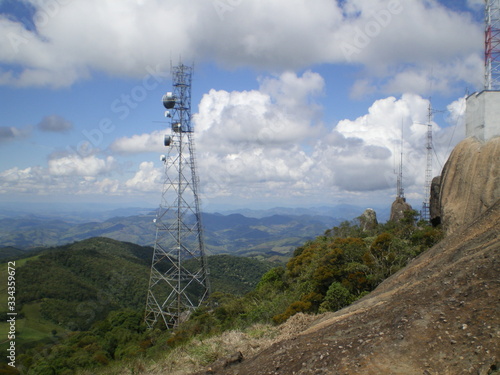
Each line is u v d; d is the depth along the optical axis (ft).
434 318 25.07
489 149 61.46
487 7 63.93
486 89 63.26
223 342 46.39
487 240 39.42
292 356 28.19
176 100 122.11
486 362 19.20
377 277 77.92
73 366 71.46
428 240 80.74
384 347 23.66
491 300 24.68
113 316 120.88
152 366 44.55
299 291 88.79
